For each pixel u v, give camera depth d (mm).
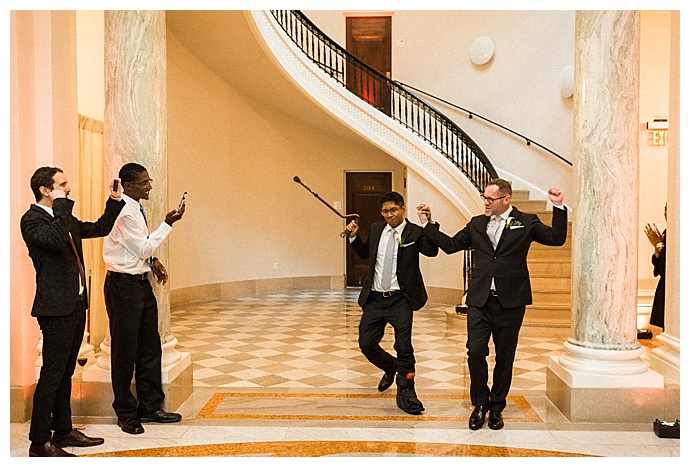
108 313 4457
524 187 10930
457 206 9609
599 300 4641
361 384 5613
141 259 4340
